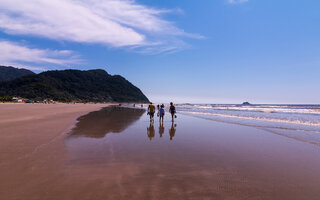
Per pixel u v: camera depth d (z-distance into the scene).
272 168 4.55
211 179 3.83
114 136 8.54
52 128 10.02
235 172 4.26
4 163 4.53
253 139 8.14
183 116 21.55
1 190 3.14
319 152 6.04
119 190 3.24
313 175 4.10
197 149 6.38
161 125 12.95
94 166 4.48
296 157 5.47
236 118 18.59
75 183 3.49
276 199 3.02
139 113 26.25
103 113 24.75
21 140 6.98
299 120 16.16
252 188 3.43
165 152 5.94
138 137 8.43
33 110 25.27
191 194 3.16
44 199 2.87
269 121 15.56
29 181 3.53
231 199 3.00
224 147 6.68
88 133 9.10
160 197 3.03
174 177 3.91
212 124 13.59
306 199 3.03
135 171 4.22
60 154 5.40
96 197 2.97
